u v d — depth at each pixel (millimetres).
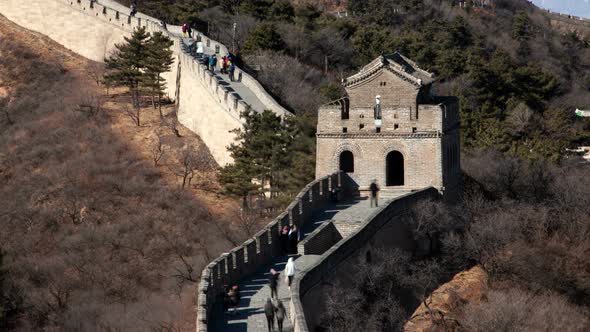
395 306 85188
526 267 103500
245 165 112375
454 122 112500
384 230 92250
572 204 119625
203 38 167250
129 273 109625
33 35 185000
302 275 70562
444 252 101125
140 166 136625
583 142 186250
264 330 65188
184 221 120750
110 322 97750
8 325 101375
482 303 95188
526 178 127500
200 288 66812
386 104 107938
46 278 110438
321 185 100250
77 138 146500
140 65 154500
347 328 75312
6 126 157250
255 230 105375
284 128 113625
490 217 108438
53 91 166125
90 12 179625
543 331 94938
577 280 104938
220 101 133000
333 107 107438
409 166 106438
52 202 129875
